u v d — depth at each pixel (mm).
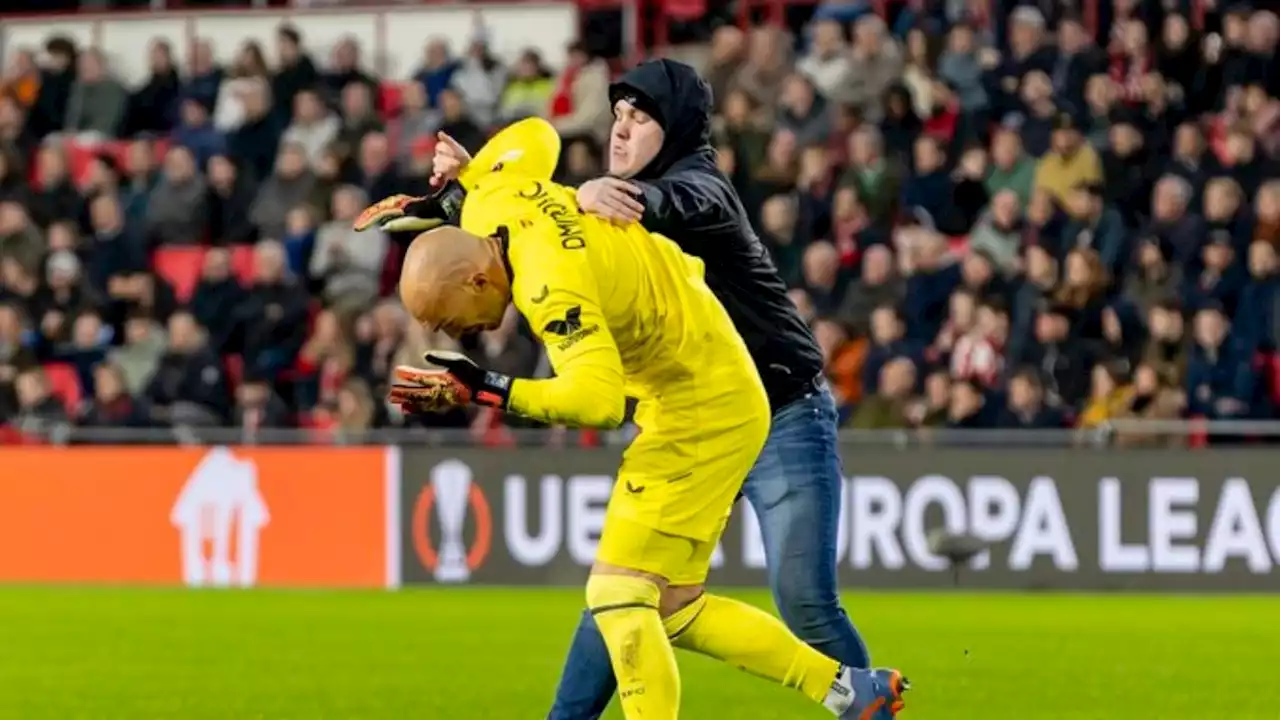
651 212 16703
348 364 49719
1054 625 37594
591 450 45812
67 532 48844
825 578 18609
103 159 57438
